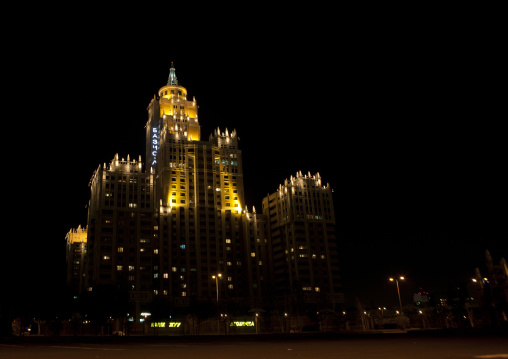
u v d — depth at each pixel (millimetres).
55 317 117250
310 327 155500
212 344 44125
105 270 172125
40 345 47562
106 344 48281
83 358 27500
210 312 135125
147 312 169875
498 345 31969
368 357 24328
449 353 25719
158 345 43812
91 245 182875
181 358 25938
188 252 196500
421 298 166750
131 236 181125
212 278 196000
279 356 26203
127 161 192750
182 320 158750
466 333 59531
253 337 65312
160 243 190000
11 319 109500
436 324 121000
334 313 170000
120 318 134125
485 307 99250
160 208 195000
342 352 28703
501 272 106562
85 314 123875
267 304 199125
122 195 185625
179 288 188500
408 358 23125
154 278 184250
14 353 33469
